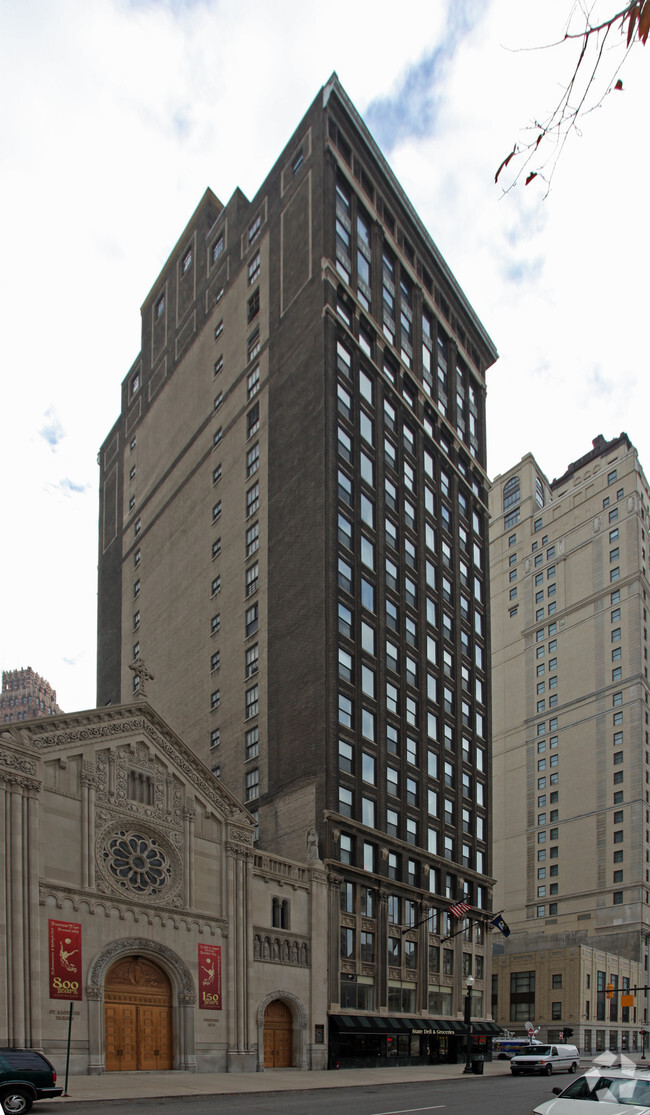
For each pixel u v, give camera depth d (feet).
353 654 197.16
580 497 440.86
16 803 113.80
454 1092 112.88
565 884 385.29
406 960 192.75
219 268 271.49
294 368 220.64
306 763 184.14
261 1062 142.20
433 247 277.64
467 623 260.83
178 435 276.82
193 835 140.15
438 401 268.41
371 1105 87.61
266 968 148.77
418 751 217.36
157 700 253.65
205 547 245.65
